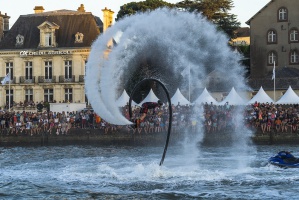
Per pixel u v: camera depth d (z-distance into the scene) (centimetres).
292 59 12194
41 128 8038
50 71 12250
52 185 3866
